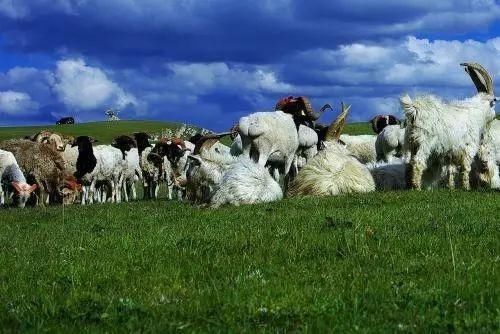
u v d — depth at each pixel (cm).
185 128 9219
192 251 981
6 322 631
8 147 2856
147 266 898
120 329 588
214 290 716
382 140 2872
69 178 2941
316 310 621
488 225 1114
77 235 1293
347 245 934
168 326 592
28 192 2602
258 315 621
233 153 2633
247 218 1416
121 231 1310
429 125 1895
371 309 625
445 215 1270
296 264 859
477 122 1964
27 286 799
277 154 2245
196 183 2027
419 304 625
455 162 1967
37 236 1345
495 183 2102
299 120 2492
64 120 11788
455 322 565
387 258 864
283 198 1917
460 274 743
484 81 2027
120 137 3284
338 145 2212
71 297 714
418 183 1917
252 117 2198
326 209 1498
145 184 3494
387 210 1409
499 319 560
